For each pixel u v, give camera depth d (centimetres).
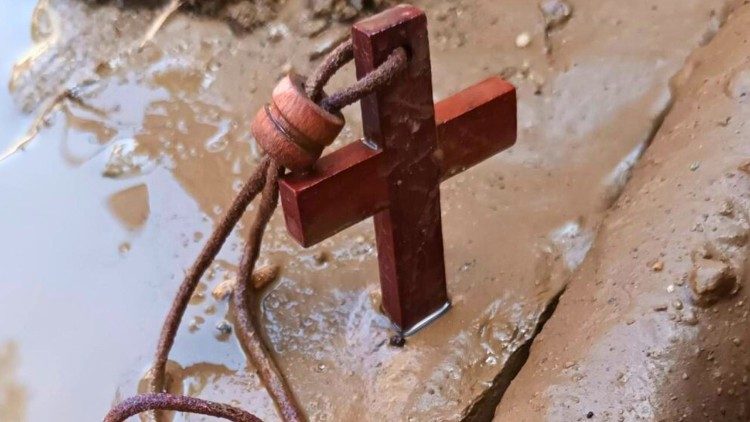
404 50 32
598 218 36
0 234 38
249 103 40
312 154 32
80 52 42
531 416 33
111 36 42
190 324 36
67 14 43
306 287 36
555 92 38
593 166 37
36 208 39
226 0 41
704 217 34
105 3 42
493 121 34
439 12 40
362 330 35
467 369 34
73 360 36
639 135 37
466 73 39
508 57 39
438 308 35
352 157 33
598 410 32
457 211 37
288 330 35
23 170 40
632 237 34
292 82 32
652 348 33
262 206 34
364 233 37
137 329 36
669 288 33
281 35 41
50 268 37
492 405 34
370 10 41
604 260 34
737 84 35
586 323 33
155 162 39
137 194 38
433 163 33
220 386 35
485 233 36
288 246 37
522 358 35
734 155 34
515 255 36
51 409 35
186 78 41
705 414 32
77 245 38
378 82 32
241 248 37
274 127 32
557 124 38
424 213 34
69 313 37
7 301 37
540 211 36
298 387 35
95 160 39
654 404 32
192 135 39
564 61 39
